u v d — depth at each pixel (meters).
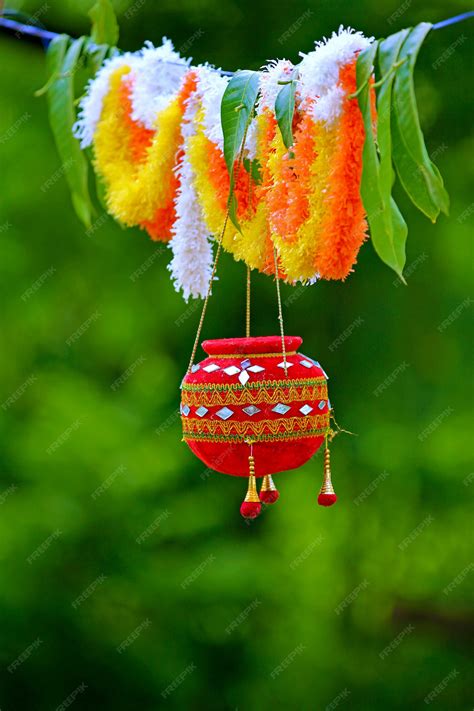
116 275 5.84
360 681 6.20
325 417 2.30
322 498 2.34
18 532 5.65
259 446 2.20
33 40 3.50
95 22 3.19
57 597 5.66
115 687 5.69
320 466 6.10
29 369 5.96
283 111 2.10
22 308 5.88
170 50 2.65
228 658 5.90
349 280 5.68
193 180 2.46
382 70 2.01
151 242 5.78
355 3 4.97
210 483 5.96
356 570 6.26
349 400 5.86
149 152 2.59
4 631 5.60
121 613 5.79
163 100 2.57
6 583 5.62
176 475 5.89
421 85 5.17
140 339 5.93
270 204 2.19
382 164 2.00
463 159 5.46
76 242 5.79
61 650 5.66
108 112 2.76
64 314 5.95
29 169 5.68
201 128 2.39
